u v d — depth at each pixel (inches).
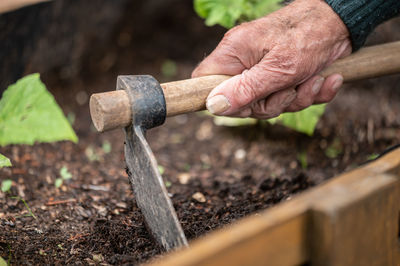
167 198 30.4
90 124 51.5
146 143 31.0
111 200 38.0
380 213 28.0
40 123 31.7
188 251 25.3
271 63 33.2
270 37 33.6
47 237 33.6
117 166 44.4
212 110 32.6
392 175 28.6
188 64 67.6
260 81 33.2
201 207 37.4
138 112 31.0
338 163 44.6
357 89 52.9
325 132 46.8
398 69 36.2
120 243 32.9
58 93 54.4
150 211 31.9
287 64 33.3
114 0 56.9
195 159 47.2
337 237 26.7
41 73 50.0
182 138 51.6
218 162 46.6
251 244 25.8
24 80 32.4
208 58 34.5
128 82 31.1
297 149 46.5
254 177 43.4
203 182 42.6
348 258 27.3
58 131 31.6
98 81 59.2
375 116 47.5
